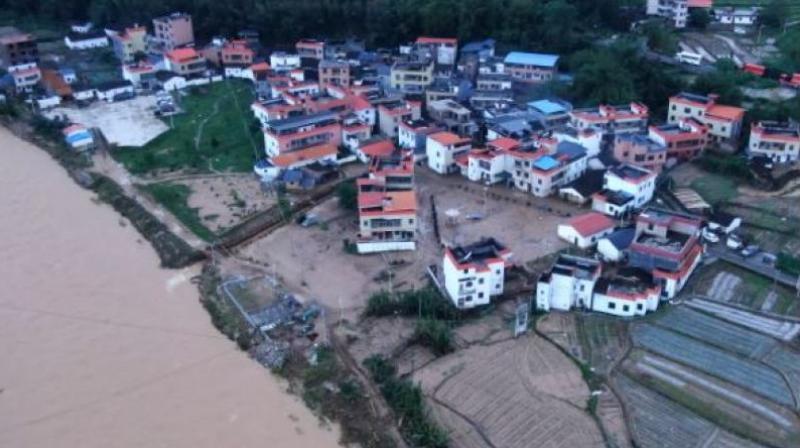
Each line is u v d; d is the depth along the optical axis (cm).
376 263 9938
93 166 12600
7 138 13850
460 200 11531
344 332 8525
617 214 10744
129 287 9456
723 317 8738
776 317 8731
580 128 12862
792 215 10819
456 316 8769
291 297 9112
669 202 11156
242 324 8669
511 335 8488
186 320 8844
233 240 10475
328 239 10525
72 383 7794
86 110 14938
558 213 11081
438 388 7700
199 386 7812
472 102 14500
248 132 13862
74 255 10106
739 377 7825
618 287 8850
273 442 7131
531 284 9344
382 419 7256
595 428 7162
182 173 12375
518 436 7081
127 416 7394
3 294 9181
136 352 8269
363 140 12962
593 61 14800
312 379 7812
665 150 12125
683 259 9131
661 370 7931
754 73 15038
